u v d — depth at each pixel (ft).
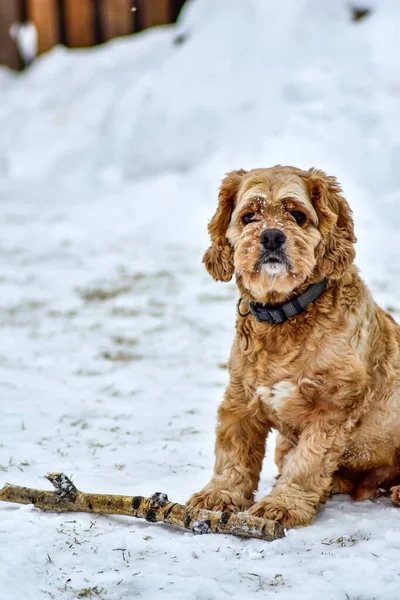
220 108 79.87
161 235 67.62
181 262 59.41
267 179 23.08
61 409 31.14
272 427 23.56
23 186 84.99
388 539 19.33
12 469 24.43
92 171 86.58
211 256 24.72
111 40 103.91
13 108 98.37
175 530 20.34
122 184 81.97
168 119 81.51
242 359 22.68
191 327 44.24
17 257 61.67
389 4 83.56
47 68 102.78
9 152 93.20
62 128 93.35
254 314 22.38
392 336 23.43
